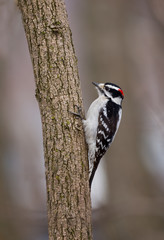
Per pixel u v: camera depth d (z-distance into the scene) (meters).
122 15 16.06
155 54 17.45
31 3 7.38
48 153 7.18
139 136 15.19
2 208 14.69
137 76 16.31
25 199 15.75
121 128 14.95
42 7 7.36
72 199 6.99
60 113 7.24
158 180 15.30
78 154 7.27
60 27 7.40
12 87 18.64
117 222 14.07
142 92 15.61
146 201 13.92
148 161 15.36
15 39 16.97
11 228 14.32
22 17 7.52
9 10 13.73
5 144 16.08
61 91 7.31
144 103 15.57
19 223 14.39
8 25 14.56
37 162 17.48
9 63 17.77
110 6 15.76
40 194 15.61
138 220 14.04
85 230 6.99
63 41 7.43
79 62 17.28
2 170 15.63
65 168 7.07
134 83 15.74
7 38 15.54
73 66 7.50
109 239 13.95
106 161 14.88
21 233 14.33
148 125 15.27
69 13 18.27
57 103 7.25
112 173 14.71
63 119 7.23
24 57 18.73
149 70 17.39
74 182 7.07
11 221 14.43
